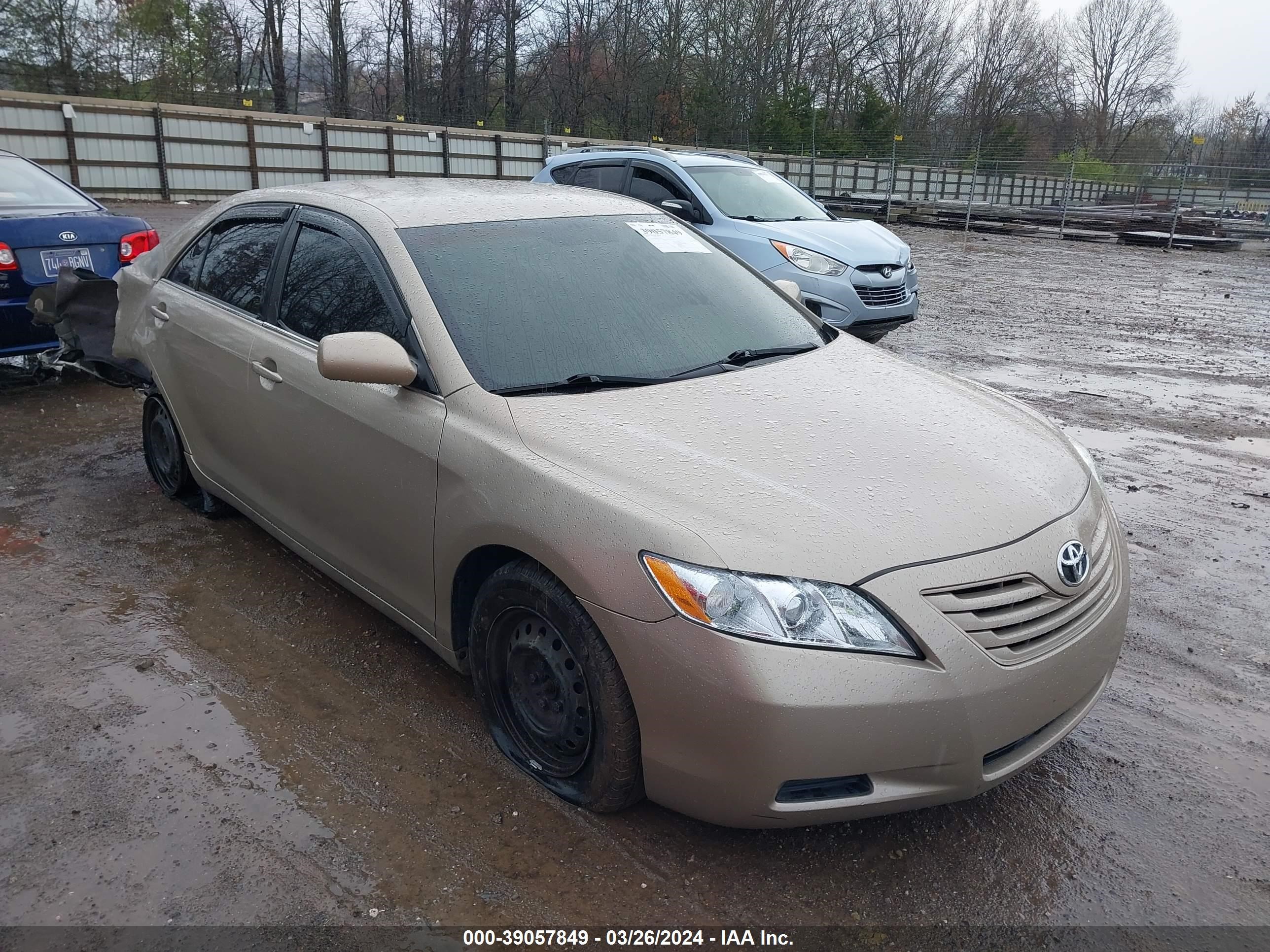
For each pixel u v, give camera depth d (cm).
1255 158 3906
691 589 223
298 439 347
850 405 298
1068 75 7288
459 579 286
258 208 406
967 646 228
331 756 291
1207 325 1162
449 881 242
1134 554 451
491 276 322
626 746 244
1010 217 2986
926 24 6372
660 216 400
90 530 450
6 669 332
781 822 229
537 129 5038
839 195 3544
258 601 387
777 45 5412
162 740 295
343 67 5006
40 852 247
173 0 4166
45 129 2434
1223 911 238
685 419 277
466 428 278
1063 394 773
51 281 657
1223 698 333
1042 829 267
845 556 227
